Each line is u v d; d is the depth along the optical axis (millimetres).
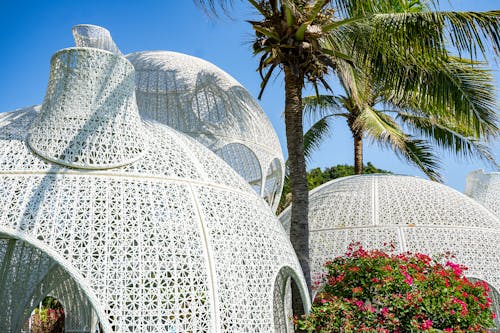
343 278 8062
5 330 7691
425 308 7129
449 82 9875
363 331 6852
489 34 8445
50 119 6352
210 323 5730
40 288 8109
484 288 8305
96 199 5992
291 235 8719
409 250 10383
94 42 7742
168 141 7289
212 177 7066
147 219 6031
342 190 12148
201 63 13773
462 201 11656
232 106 13156
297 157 8930
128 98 6734
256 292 6305
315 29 8711
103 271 5547
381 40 9172
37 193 5879
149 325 5473
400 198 11445
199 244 6098
